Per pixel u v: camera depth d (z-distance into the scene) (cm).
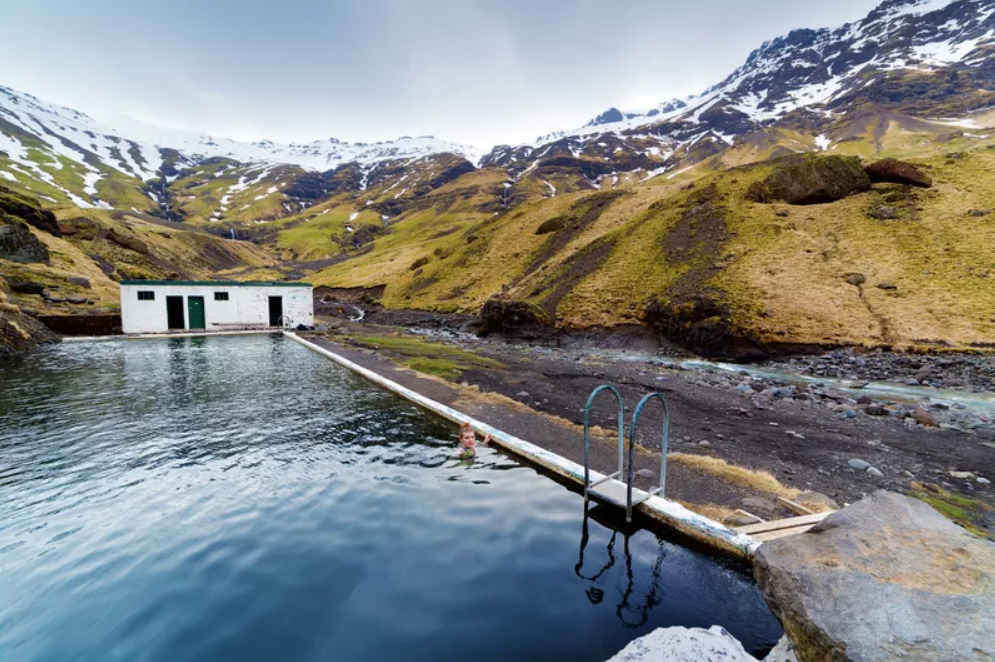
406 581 699
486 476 1124
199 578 703
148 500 978
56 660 540
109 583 690
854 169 5259
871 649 390
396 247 15562
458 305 6569
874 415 1812
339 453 1280
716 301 3744
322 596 659
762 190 5603
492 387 2136
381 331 5356
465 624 604
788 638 477
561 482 1098
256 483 1071
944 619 396
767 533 790
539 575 722
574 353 3747
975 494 1088
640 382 2373
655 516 891
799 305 3631
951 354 2833
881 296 3556
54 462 1200
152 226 14775
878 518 546
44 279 4722
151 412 1702
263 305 4903
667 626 604
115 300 5016
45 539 818
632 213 7212
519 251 7706
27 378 2309
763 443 1424
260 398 1931
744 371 2911
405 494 1016
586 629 596
